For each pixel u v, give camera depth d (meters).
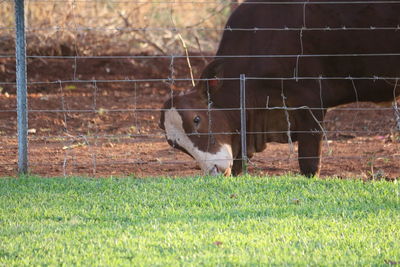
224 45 18.00
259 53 17.45
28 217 13.70
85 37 32.41
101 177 17.16
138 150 21.48
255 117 17.73
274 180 16.12
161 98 28.64
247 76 17.53
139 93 29.22
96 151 21.25
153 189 15.59
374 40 17.14
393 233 12.48
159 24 35.34
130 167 19.09
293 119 17.77
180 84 30.53
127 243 11.93
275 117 17.84
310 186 15.67
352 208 14.11
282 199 14.77
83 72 30.83
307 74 17.36
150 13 34.53
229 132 17.39
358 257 11.27
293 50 17.30
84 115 26.03
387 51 17.17
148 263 10.94
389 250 11.59
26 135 16.78
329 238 12.18
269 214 13.77
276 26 17.42
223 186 15.63
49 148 21.55
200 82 17.19
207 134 17.02
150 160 20.00
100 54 32.34
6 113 25.84
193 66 31.92
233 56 17.31
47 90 29.05
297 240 12.09
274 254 11.37
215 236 12.27
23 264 10.99
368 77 17.53
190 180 16.23
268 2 17.62
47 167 18.83
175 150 21.45
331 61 17.39
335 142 22.94
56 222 13.41
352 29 17.11
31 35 31.62
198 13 36.59
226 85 17.55
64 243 12.01
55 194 15.26
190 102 17.08
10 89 28.81
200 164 17.08
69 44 31.88
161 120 17.36
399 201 14.47
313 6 17.23
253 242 11.95
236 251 11.52
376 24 17.06
